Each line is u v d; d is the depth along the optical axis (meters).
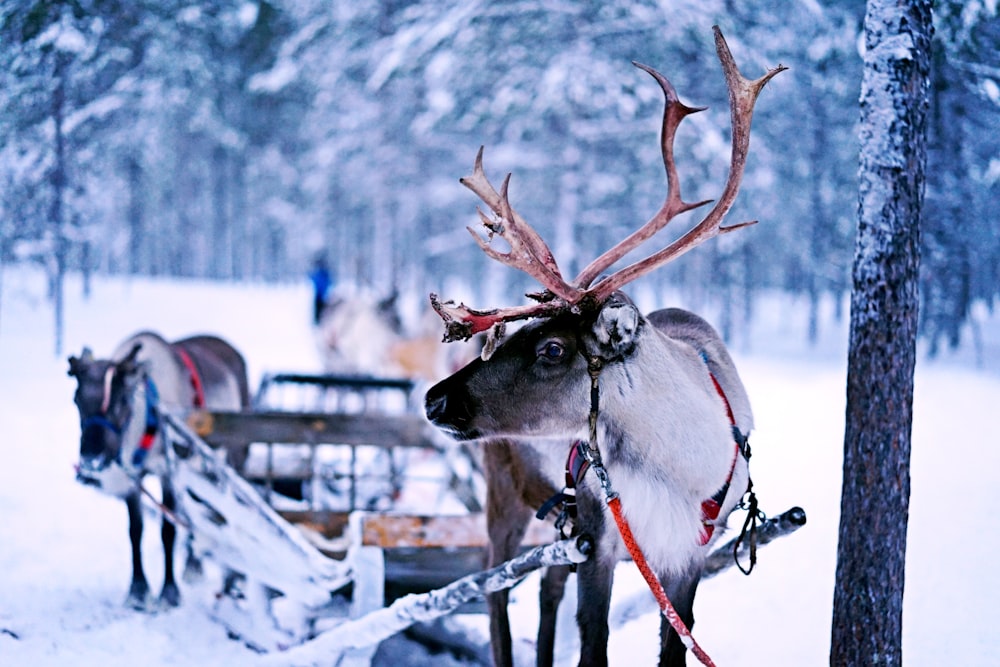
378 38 20.62
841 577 2.93
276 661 3.84
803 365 17.12
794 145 17.14
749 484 3.13
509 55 14.30
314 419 5.18
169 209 37.22
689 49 13.12
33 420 10.50
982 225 13.25
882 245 2.79
